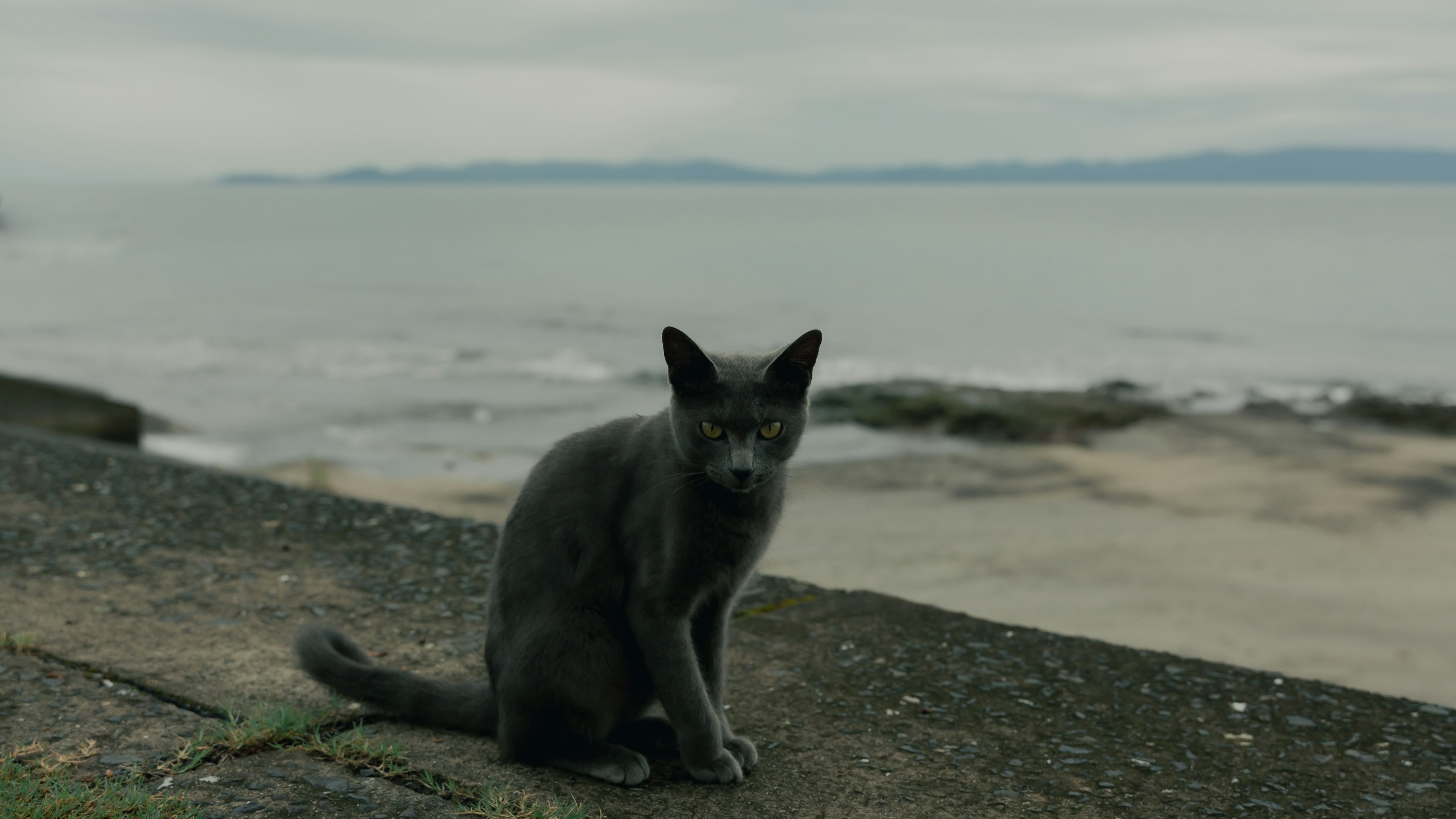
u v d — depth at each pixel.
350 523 5.61
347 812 2.69
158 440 16.30
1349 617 8.02
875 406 18.25
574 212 191.50
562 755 3.08
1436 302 42.88
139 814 2.57
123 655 3.69
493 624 3.16
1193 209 193.12
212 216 164.38
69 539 5.08
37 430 11.80
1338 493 12.67
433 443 16.80
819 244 87.56
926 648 4.14
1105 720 3.54
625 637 3.09
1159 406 18.70
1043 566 9.46
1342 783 3.14
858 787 3.03
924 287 49.69
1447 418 17.62
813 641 4.20
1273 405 19.20
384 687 3.29
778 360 3.10
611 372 24.56
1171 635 7.57
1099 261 66.06
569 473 3.12
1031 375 25.61
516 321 35.41
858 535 10.62
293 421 18.38
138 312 36.53
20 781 2.69
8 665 3.51
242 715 3.25
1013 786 3.06
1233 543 10.33
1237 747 3.36
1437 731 3.51
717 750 3.04
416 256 71.31
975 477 13.62
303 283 49.97
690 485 2.98
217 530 5.38
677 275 56.09
